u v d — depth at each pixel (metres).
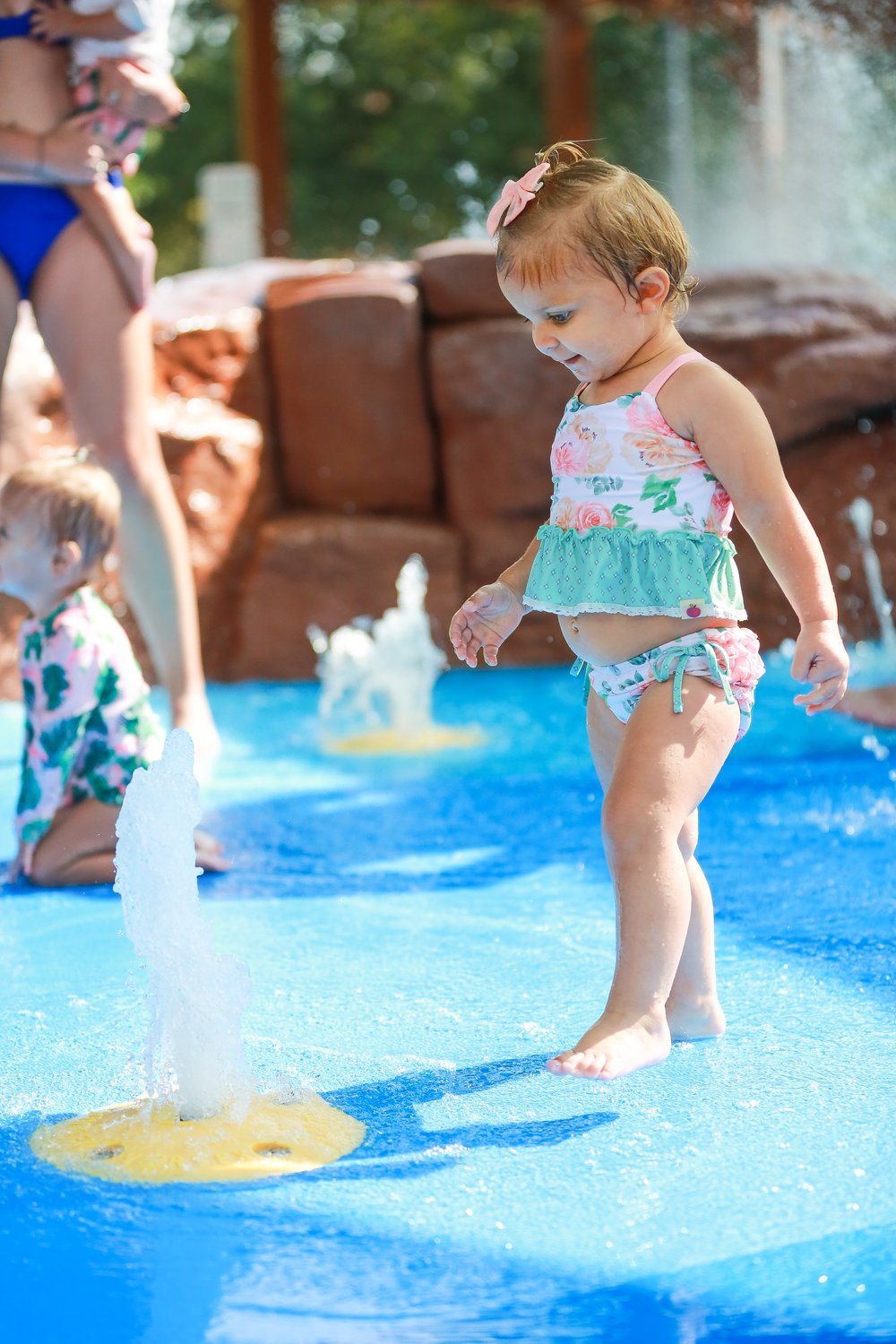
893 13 10.77
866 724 4.94
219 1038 2.03
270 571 6.45
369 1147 1.93
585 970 2.64
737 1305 1.51
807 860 3.31
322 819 3.91
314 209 27.16
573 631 2.32
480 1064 2.21
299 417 6.80
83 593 3.39
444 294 6.82
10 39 4.07
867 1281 1.55
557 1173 1.83
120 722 3.37
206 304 6.90
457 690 6.07
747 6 12.09
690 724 2.16
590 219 2.26
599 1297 1.53
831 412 6.52
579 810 3.92
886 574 6.35
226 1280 1.58
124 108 4.11
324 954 2.77
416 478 6.83
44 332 4.29
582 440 2.32
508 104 27.16
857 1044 2.24
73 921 3.04
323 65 27.92
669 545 2.24
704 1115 1.99
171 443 6.50
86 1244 1.67
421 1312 1.51
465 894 3.16
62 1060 2.26
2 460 5.86
